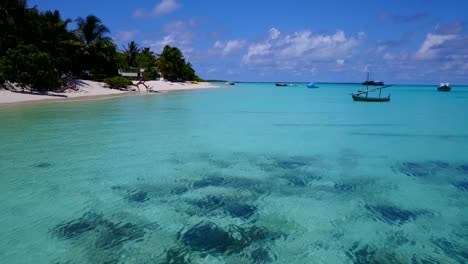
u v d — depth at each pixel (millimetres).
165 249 5281
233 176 9289
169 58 78125
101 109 24203
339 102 40562
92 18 47375
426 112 28469
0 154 10875
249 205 7211
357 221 6488
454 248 5480
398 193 8156
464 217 6754
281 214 6750
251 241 5594
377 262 5043
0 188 7875
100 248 5285
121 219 6367
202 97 44125
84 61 45375
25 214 6496
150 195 7691
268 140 14656
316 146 13570
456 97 57188
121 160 10609
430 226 6305
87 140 13359
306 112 27406
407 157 11922
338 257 5160
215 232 5902
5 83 29438
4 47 30250
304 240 5684
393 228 6211
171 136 14914
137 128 16641
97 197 7480
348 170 10141
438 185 8828
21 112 20797
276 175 9469
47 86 31141
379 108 32406
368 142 14617
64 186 8133
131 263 4867
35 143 12531
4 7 30984
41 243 5406
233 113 25438
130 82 50969
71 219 6324
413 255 5266
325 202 7469
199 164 10461
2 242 5430
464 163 11148
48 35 36062
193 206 7082
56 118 18859
